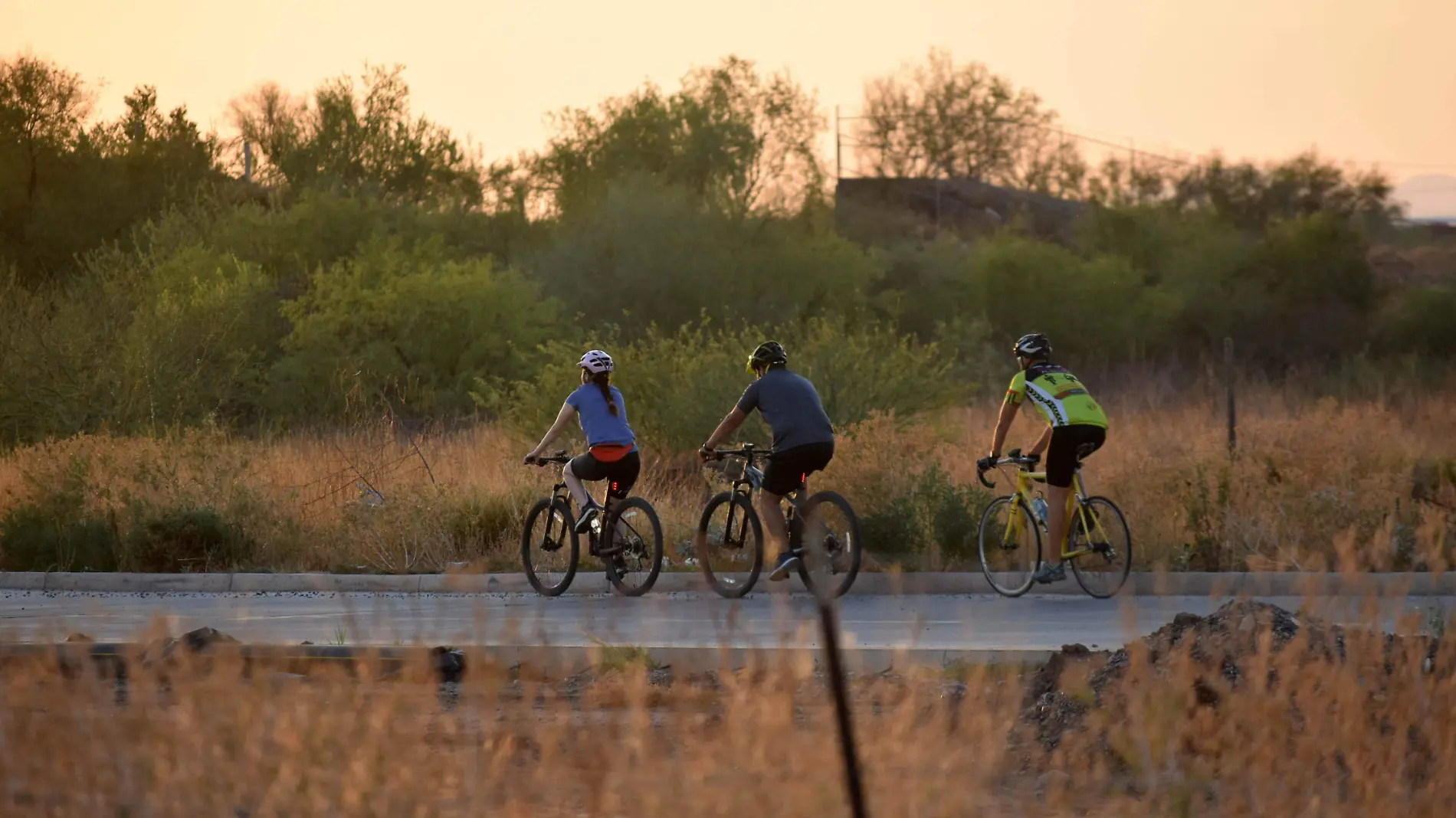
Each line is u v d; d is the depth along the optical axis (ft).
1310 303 512.22
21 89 495.00
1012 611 124.47
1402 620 55.57
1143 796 55.16
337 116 554.05
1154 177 636.07
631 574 138.31
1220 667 60.70
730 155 523.70
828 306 442.09
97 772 49.85
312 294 351.87
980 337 453.58
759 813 44.73
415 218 464.24
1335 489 151.12
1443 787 51.24
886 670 78.23
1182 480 155.74
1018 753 62.95
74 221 490.08
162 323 296.71
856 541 129.80
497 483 170.81
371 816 46.96
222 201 447.83
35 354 278.46
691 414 205.87
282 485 174.81
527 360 331.98
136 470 170.19
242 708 50.37
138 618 122.42
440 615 93.81
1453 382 375.66
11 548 157.17
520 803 47.57
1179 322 509.35
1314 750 51.93
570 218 489.67
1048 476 132.77
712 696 59.93
